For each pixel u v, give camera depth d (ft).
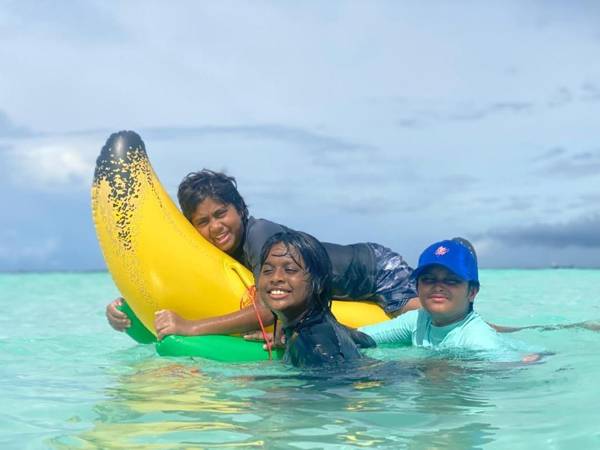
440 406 3.85
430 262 5.74
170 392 4.31
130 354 6.13
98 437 3.34
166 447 3.16
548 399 3.99
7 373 5.11
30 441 3.28
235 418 3.64
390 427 3.45
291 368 5.06
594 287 15.02
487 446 3.14
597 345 5.92
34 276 25.84
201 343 5.70
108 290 17.42
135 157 6.29
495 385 4.37
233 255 6.66
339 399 4.03
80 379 4.83
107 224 6.13
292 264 5.12
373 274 7.17
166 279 6.03
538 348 5.76
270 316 5.93
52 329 8.64
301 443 3.20
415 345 6.04
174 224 6.22
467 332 5.82
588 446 3.14
